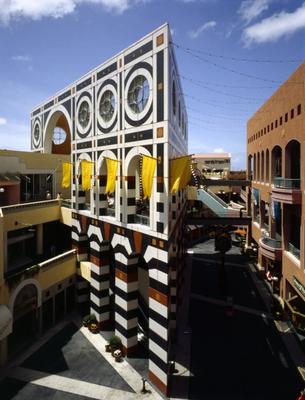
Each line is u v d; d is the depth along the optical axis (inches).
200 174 1674.5
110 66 908.6
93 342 923.4
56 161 1428.4
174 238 908.0
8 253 1039.0
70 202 1234.6
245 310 1125.1
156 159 737.6
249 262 1692.9
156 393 716.7
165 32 703.1
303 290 789.9
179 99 978.1
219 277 1325.0
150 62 751.7
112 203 1104.8
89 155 1037.2
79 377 770.2
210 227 2305.6
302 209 792.9
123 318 871.1
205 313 1106.7
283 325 1012.5
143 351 887.1
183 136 1221.7
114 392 719.7
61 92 1238.9
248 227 1769.2
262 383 741.3
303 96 790.5
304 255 782.5
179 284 1162.0
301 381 748.6
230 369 794.2
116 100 887.7
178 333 965.2
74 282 1117.7
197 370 789.9
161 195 732.0
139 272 1008.2
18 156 1259.8
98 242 983.6
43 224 1219.9
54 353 867.4
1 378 763.4
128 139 839.7
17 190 1199.6
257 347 890.1
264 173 1290.6
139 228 804.0
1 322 735.1
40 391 720.3
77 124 1104.8
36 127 1569.9
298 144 936.3
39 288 917.8
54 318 1023.0
